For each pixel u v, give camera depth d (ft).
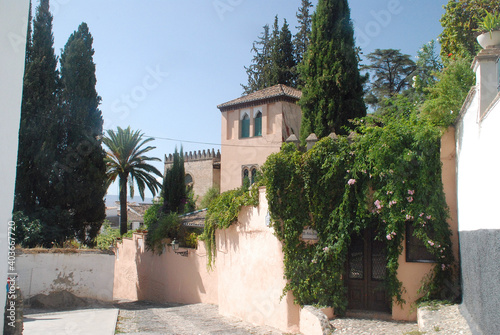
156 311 58.95
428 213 33.55
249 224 45.65
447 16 55.11
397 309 34.65
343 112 73.61
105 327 41.60
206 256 64.13
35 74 78.48
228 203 52.01
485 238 22.80
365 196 36.14
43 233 70.49
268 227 41.34
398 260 34.86
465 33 52.37
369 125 39.99
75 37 84.64
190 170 147.23
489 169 22.08
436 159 34.09
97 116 85.15
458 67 35.04
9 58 20.24
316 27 78.69
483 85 24.64
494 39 26.13
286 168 39.09
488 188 22.22
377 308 36.73
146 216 131.85
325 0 77.61
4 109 19.97
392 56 107.55
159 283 80.18
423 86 51.62
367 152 36.29
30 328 39.55
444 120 33.78
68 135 81.51
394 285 34.65
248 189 48.03
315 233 38.01
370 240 37.55
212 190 111.65
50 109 79.00
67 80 82.43
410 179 34.42
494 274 20.70
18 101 20.85
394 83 108.37
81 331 38.83
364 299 37.32
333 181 37.73
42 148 75.61
